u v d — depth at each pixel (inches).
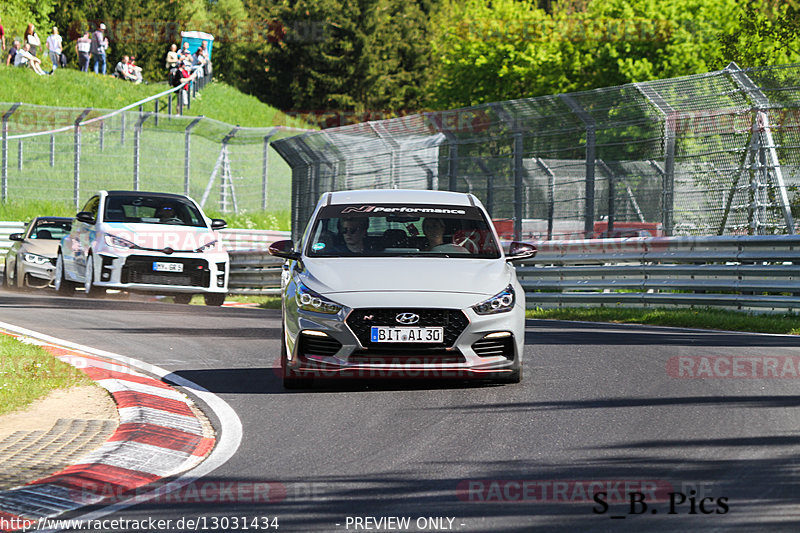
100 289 2433.6
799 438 903.7
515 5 7810.0
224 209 5408.5
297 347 1172.5
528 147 2694.4
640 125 2409.0
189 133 5147.6
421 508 714.2
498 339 1178.6
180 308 2301.9
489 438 938.7
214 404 1134.4
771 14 5226.4
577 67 6815.9
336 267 1227.2
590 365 1364.4
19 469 828.6
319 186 3516.2
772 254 2028.8
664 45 6210.6
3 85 6205.7
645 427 965.8
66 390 1173.1
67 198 5093.5
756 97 2235.5
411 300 1155.3
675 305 2176.4
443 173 2974.9
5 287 2947.8
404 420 1028.5
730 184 2274.9
